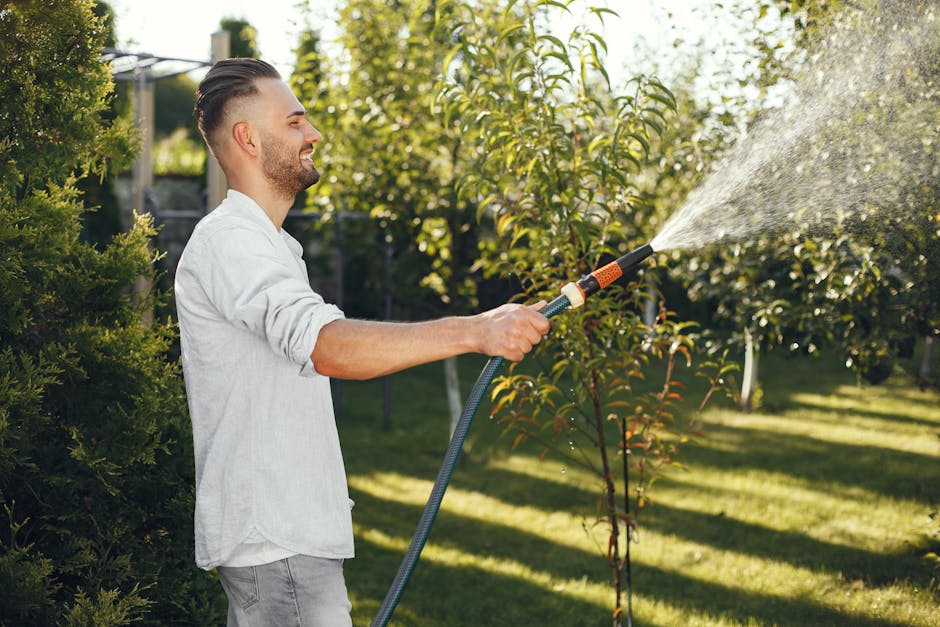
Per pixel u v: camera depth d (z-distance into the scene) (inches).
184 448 122.6
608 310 140.0
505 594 189.9
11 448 104.6
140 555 116.5
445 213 282.7
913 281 154.6
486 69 156.1
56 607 105.2
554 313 80.7
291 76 297.3
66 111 115.5
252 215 81.7
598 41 130.3
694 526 234.7
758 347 196.2
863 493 260.2
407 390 459.2
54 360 111.5
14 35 112.1
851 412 378.0
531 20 133.9
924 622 168.7
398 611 180.1
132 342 118.0
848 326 180.4
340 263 349.7
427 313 339.0
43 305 115.6
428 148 278.7
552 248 141.6
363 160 289.0
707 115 184.9
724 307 202.8
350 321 72.6
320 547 79.4
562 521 241.8
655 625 173.0
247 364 77.8
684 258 204.1
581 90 140.9
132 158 123.6
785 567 202.4
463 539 227.0
